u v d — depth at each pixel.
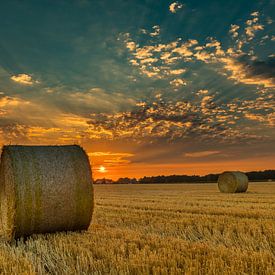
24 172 8.92
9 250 7.32
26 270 5.54
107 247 6.99
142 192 32.28
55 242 7.54
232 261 5.79
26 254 6.65
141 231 9.34
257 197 21.03
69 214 9.33
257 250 7.07
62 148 9.78
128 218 12.09
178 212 13.38
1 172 9.64
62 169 9.37
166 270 5.31
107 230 9.52
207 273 5.24
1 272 5.63
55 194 9.16
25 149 9.37
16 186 8.76
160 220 11.12
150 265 5.72
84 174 9.62
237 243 7.67
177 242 7.47
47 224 9.09
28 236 8.97
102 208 15.71
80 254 6.54
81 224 9.59
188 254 6.38
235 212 12.93
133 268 5.55
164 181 84.12
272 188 33.53
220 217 11.55
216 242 7.99
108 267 5.82
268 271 5.30
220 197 21.62
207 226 9.88
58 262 6.14
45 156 9.38
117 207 16.22
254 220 10.70
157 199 21.17
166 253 6.38
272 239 7.93
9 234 8.90
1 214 9.69
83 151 9.93
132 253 6.47
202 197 22.16
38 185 8.99
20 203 8.74
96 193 31.42
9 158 9.05
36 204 8.91
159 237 8.06
